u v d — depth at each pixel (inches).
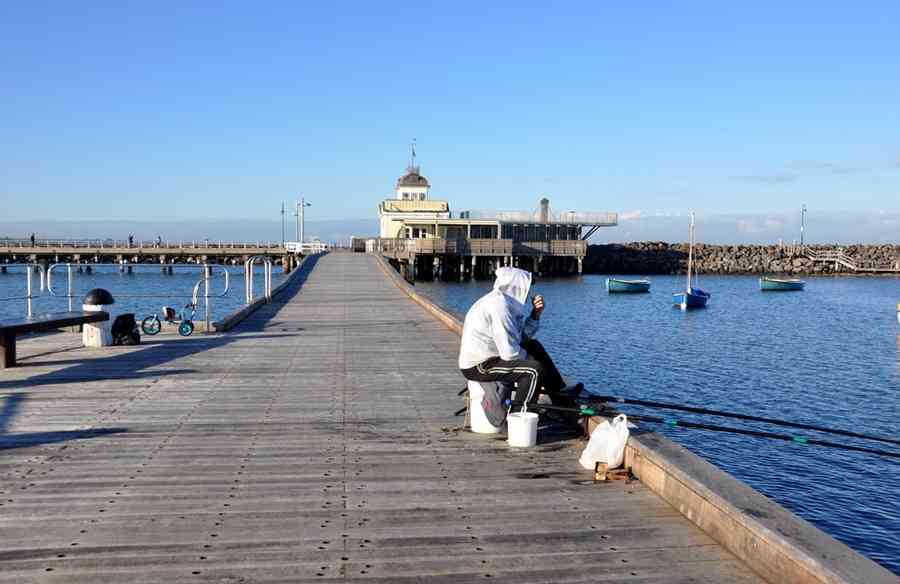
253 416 298.2
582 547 166.2
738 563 157.8
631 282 2212.1
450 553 162.6
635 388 753.0
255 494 200.8
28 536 170.4
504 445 252.8
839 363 945.5
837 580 125.5
